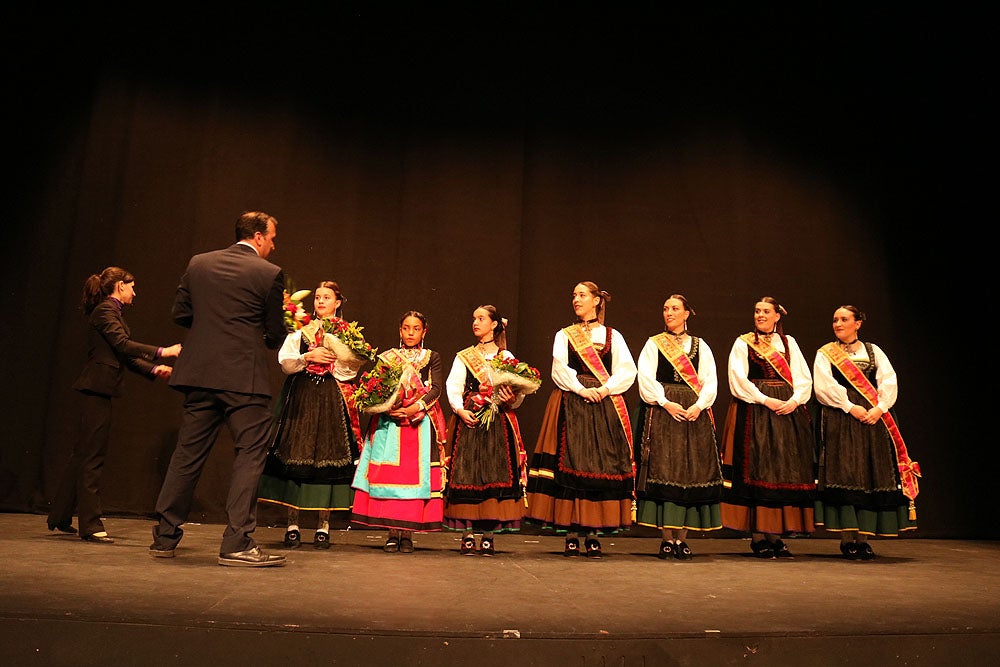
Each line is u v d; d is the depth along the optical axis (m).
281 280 2.83
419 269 4.85
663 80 5.15
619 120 5.09
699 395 3.64
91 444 3.39
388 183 4.92
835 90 5.24
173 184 4.78
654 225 5.00
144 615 1.88
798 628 2.05
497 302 4.84
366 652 1.84
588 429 3.57
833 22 5.22
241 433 2.75
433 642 1.86
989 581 2.98
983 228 5.20
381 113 4.98
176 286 4.70
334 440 3.57
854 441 3.74
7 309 4.65
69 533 3.50
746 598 2.47
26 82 4.82
